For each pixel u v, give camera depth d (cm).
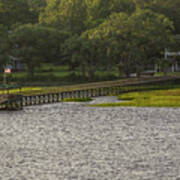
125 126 7725
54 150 5797
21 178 4559
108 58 18525
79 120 8625
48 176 4609
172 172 4681
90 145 6091
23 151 5772
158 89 16100
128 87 16538
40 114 9706
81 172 4725
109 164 5025
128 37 17500
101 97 13862
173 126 7638
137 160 5184
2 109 10612
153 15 18438
